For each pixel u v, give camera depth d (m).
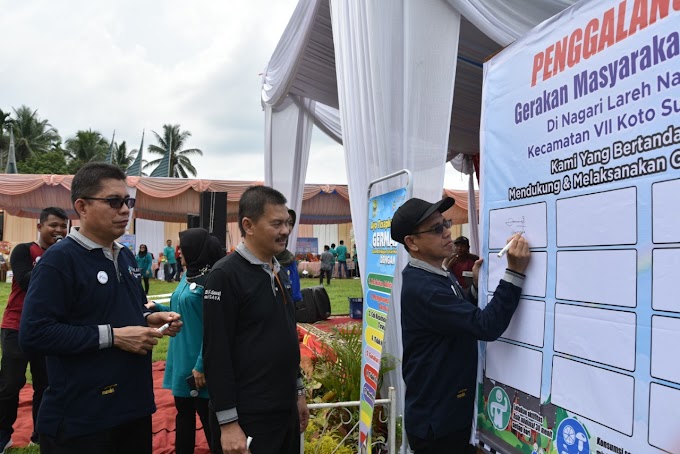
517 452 1.80
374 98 3.39
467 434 2.08
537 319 1.72
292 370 2.07
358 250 3.73
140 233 20.16
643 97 1.34
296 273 4.92
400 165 3.36
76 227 2.04
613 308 1.41
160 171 23.36
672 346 1.24
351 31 3.85
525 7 3.31
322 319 8.66
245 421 1.95
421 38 3.32
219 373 1.91
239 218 2.11
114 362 1.91
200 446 3.74
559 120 1.64
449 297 1.95
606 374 1.43
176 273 17.78
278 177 7.06
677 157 1.24
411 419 2.10
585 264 1.52
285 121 7.07
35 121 44.28
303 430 2.41
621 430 1.38
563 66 1.63
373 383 2.72
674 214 1.24
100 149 44.56
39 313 1.79
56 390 1.86
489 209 2.02
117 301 2.01
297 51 5.21
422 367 2.07
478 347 2.07
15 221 19.36
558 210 1.63
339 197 16.36
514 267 1.80
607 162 1.45
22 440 3.79
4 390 3.48
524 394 1.77
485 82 2.08
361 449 2.84
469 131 7.71
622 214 1.39
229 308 1.95
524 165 1.81
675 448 1.22
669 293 1.25
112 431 1.93
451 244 2.16
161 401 4.76
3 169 39.88
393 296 3.30
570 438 1.56
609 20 1.46
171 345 3.15
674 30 1.26
